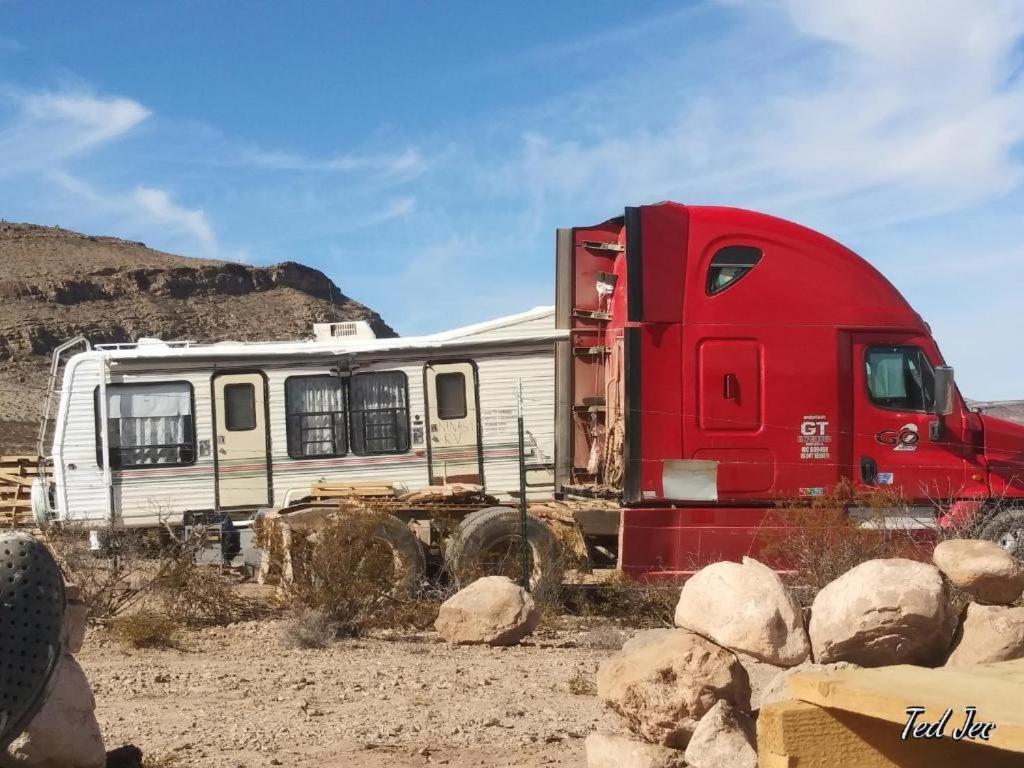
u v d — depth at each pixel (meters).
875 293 13.32
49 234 169.75
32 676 3.56
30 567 3.59
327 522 12.20
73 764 5.04
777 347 13.01
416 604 12.21
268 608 12.62
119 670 9.41
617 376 14.15
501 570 12.77
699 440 12.87
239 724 7.46
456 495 13.49
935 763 3.96
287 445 16.45
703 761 5.14
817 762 3.85
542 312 16.58
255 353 16.48
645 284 12.89
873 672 4.07
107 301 143.00
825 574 11.62
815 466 12.98
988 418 13.67
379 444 16.45
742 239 13.03
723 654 5.50
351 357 16.50
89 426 16.41
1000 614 5.48
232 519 16.34
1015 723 3.40
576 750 6.77
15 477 19.39
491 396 16.41
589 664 9.83
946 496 13.22
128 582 12.87
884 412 13.20
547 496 16.25
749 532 12.75
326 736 7.12
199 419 16.48
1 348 120.06
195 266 153.38
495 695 8.48
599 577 13.56
